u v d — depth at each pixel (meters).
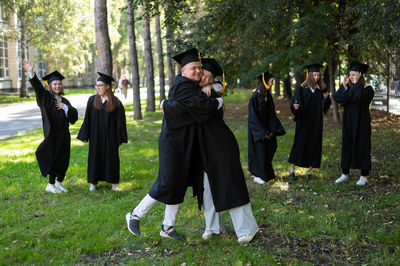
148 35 19.17
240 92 35.00
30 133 12.86
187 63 3.85
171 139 3.94
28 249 4.00
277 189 6.16
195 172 4.12
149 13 8.16
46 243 4.12
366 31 7.24
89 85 57.03
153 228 4.54
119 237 4.30
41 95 5.78
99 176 6.16
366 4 6.95
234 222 4.11
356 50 11.35
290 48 12.28
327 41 11.70
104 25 11.23
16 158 8.62
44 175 5.94
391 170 6.99
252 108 6.38
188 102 3.79
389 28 6.76
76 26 30.27
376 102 18.28
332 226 4.44
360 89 6.09
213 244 4.13
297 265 3.56
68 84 54.91
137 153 9.24
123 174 7.17
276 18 11.88
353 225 4.47
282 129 6.39
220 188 3.97
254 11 10.68
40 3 28.86
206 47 9.24
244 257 3.74
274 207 5.23
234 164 3.99
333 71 13.38
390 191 5.74
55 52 30.67
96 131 6.08
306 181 6.57
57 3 29.17
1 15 32.31
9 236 4.31
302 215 4.85
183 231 4.48
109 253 3.98
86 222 4.73
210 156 3.96
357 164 6.15
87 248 4.00
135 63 16.33
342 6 11.14
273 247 4.02
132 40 16.20
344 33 11.32
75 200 5.71
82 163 8.11
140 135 12.16
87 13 30.72
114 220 4.78
